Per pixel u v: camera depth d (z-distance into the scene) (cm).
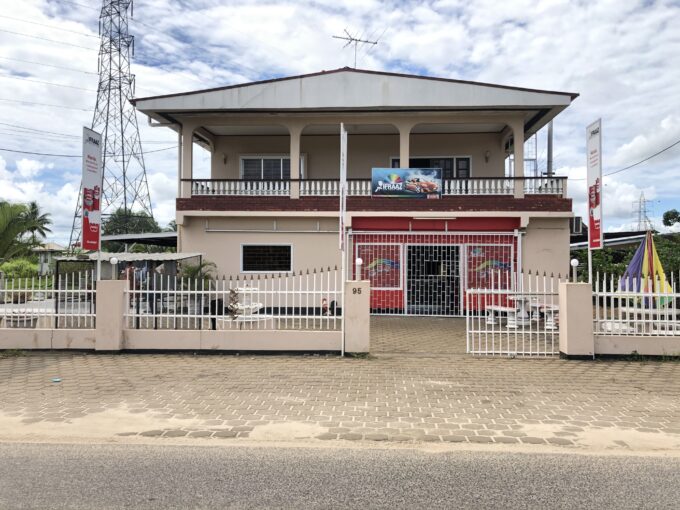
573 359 965
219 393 742
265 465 498
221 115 1730
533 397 727
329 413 657
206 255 1748
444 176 1928
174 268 1658
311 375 848
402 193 1688
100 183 1041
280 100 1683
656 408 679
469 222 1689
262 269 1742
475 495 434
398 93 1666
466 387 779
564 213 1650
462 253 1692
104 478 467
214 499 425
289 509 407
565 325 973
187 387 773
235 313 1030
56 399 713
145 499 425
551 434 585
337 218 1720
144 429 600
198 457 519
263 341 994
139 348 1007
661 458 519
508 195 1677
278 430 597
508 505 416
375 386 783
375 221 1708
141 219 4428
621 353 963
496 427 607
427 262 1708
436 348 1100
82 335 1007
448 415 650
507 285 1662
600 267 1950
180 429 600
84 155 997
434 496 432
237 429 600
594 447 548
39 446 549
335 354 991
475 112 1688
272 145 1955
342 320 991
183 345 1002
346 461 509
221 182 1738
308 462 506
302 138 1962
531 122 1809
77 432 590
